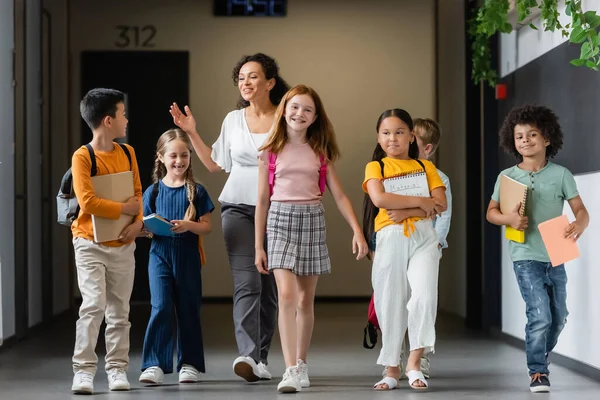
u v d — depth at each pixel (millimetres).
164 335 6488
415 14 14805
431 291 5895
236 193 6473
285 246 5977
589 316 6730
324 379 6660
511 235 6133
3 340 8703
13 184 9195
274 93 6676
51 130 12000
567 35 7152
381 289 6078
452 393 5918
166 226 6340
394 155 6199
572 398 5711
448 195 6750
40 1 10938
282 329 5945
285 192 6031
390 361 6055
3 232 8836
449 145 12766
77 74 14461
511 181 6094
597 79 6676
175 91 14641
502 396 5793
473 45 9766
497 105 10070
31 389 6305
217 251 14664
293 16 14766
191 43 14641
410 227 6012
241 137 6520
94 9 14484
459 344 9008
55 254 12031
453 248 12398
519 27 8820
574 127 7199
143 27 14578
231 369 7281
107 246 6016
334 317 12141
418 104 14805
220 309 13453
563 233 5867
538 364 6027
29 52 10359
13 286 9250
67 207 6078
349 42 14805
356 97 14828
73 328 10875
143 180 14633
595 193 6660
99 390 6172
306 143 6133
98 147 6109
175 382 6543
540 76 8195
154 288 6500
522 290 6109
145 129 14609
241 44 14711
